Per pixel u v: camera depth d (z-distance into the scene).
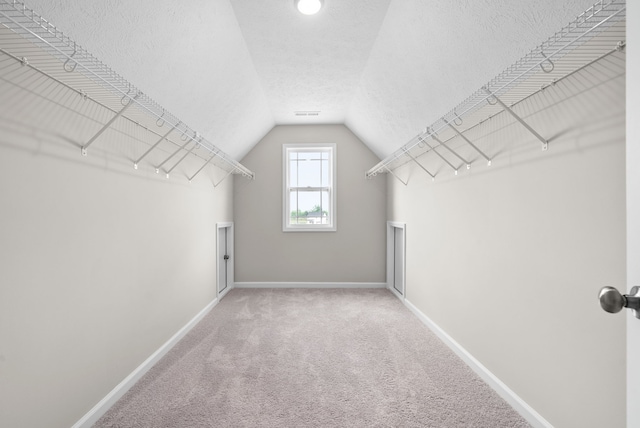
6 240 1.27
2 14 1.03
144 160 2.33
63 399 1.55
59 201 1.53
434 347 2.73
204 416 1.81
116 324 1.98
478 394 2.02
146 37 1.76
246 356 2.56
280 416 1.81
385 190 4.89
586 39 1.32
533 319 1.73
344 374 2.27
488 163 2.16
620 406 1.27
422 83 2.46
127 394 2.02
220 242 4.51
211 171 3.84
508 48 1.67
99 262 1.82
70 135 1.60
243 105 3.41
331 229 4.89
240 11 2.14
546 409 1.64
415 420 1.77
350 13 2.17
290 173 5.01
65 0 1.34
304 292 4.60
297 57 2.76
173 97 2.38
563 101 1.52
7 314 1.27
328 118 4.57
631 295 0.67
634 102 0.68
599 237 1.35
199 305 3.45
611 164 1.29
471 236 2.39
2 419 1.26
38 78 1.40
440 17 1.83
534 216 1.72
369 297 4.34
